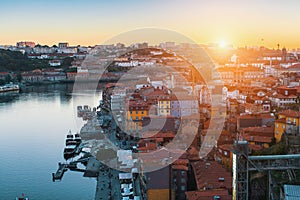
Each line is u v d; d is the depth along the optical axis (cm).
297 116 10219
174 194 9181
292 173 7575
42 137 19875
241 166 6631
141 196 10088
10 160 15825
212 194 8069
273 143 10762
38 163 15312
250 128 11881
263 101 17012
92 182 12838
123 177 11638
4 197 11919
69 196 11794
